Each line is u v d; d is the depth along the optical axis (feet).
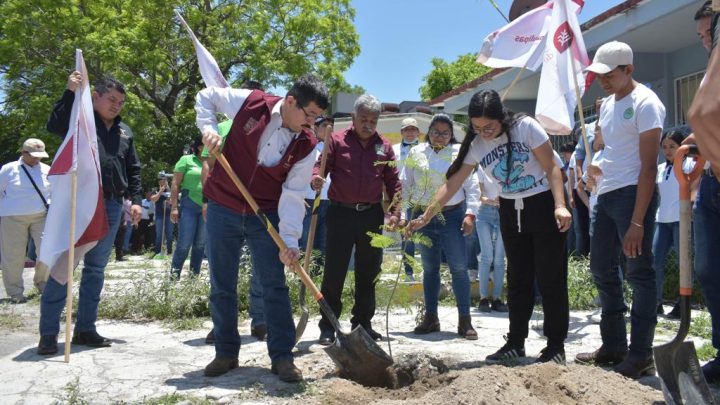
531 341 17.29
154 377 13.21
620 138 13.15
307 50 81.66
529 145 13.61
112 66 70.54
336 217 16.83
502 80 38.34
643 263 13.03
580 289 23.21
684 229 9.90
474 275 26.05
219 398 11.59
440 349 16.22
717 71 5.06
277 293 13.35
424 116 39.24
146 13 74.54
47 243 14.94
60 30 69.62
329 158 16.85
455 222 18.02
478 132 13.79
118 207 16.56
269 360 14.69
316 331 18.72
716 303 12.69
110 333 18.16
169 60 78.33
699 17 12.44
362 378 12.62
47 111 69.56
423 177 14.98
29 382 12.75
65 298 15.52
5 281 25.81
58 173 14.70
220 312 13.52
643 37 30.71
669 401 9.71
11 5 69.10
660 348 10.04
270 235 13.32
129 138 17.37
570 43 17.85
